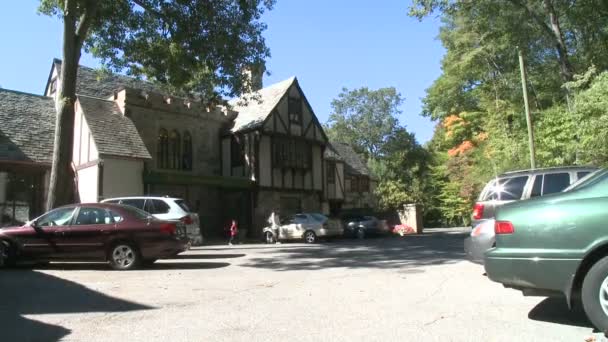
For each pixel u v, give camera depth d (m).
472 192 41.19
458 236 27.67
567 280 5.27
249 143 28.28
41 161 21.48
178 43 18.78
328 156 34.62
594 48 23.39
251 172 27.91
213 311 6.85
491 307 6.80
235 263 13.37
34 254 11.84
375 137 61.53
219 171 29.30
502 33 23.95
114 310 6.96
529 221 5.58
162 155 25.97
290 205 29.92
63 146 15.66
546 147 22.03
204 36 18.83
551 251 5.36
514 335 5.36
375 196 40.06
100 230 11.84
